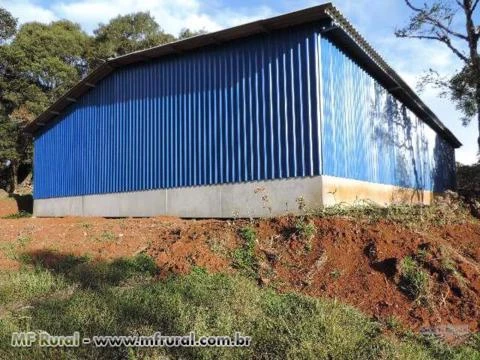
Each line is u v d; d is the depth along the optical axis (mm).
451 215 8930
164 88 13570
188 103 12883
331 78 11102
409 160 17750
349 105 12086
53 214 17375
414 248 7012
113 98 15180
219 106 12125
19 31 30984
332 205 10289
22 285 7297
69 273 7863
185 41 12172
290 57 10898
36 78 30172
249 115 11477
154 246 8961
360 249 7344
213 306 5805
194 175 12539
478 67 18906
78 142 16469
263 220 8664
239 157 11586
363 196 12531
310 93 10539
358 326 5336
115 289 6781
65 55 32875
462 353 5008
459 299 6090
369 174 13211
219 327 5223
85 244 9891
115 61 14312
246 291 6359
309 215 8695
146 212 13742
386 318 5828
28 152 30266
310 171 10359
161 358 4770
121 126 14789
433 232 8055
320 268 7133
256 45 11500
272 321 5359
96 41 35750
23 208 23406
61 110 17250
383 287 6461
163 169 13352
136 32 35500
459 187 31422
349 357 4594
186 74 13000
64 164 17047
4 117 28344
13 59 28562
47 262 8836
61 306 6207
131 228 10914
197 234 8734
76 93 16219
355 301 6305
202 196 12312
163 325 5488
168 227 10398
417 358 4699
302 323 5172
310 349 4570
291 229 8141
